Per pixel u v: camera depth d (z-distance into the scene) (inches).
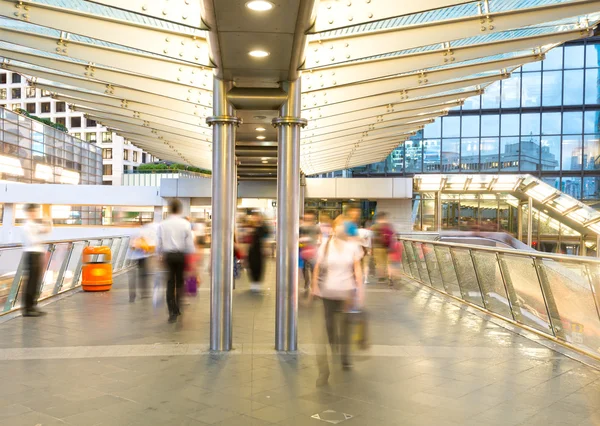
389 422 183.3
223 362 256.8
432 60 385.4
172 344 293.0
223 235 280.5
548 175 1353.3
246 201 1210.0
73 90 500.1
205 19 195.9
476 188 1235.9
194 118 535.5
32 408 193.2
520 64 419.8
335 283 246.1
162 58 374.6
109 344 292.4
